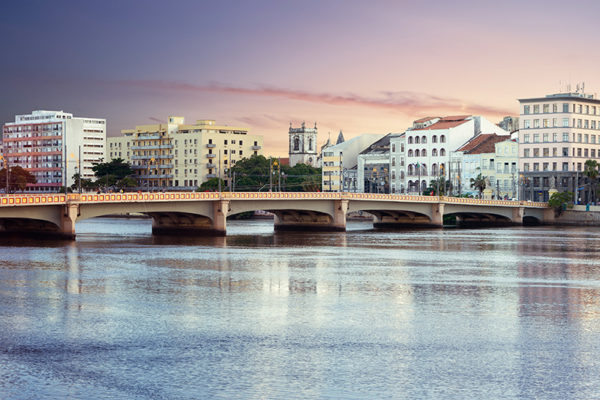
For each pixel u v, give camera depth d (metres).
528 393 52.97
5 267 107.00
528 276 103.19
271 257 124.12
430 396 52.34
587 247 146.50
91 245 140.38
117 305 80.00
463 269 110.25
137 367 58.16
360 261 119.44
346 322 72.38
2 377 55.84
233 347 63.44
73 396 52.22
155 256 123.38
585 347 63.78
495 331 69.06
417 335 67.50
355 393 52.81
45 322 71.94
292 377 55.91
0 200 129.62
